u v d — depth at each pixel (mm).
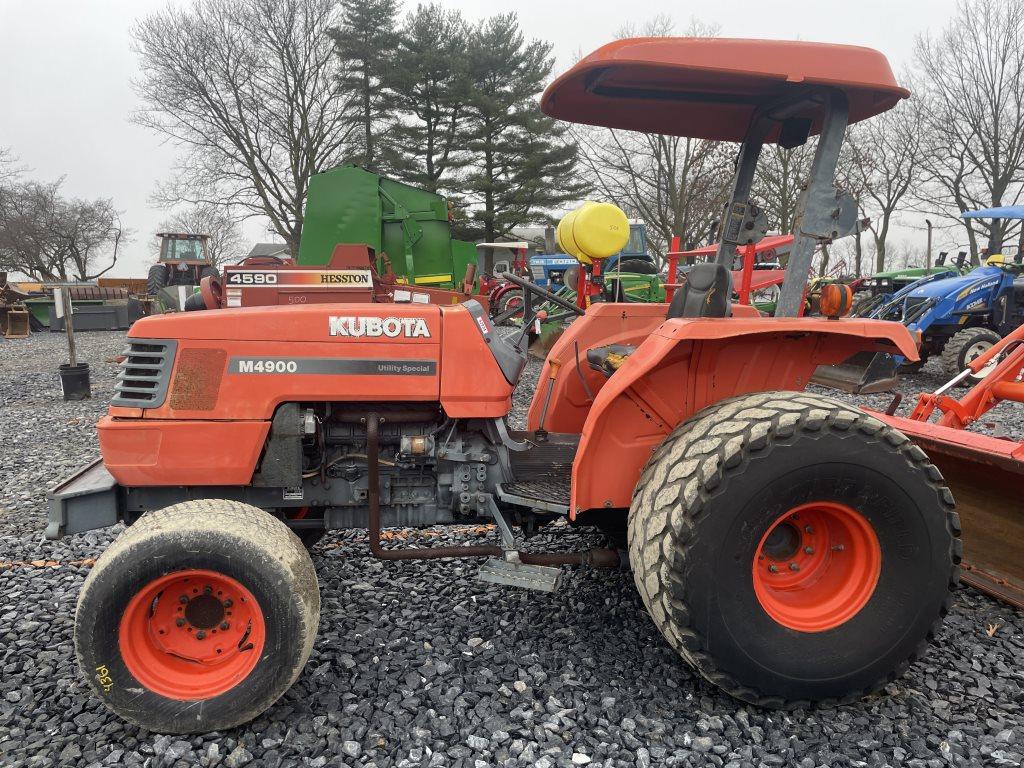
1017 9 21141
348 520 2604
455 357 2404
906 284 10492
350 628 2660
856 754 1959
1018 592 2807
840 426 2014
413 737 2021
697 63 2104
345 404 2484
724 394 2396
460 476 2520
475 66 27312
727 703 2174
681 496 1992
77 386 8141
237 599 2086
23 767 1926
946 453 3000
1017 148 22000
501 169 27688
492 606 2840
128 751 1997
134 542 1974
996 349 3570
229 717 2012
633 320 3104
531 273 13617
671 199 23547
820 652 2070
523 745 1979
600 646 2516
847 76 2178
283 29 25484
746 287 2791
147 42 25281
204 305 6312
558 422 3111
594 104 2723
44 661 2490
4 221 36094
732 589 1993
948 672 2367
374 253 10094
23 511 4238
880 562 2109
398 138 27094
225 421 2314
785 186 21688
